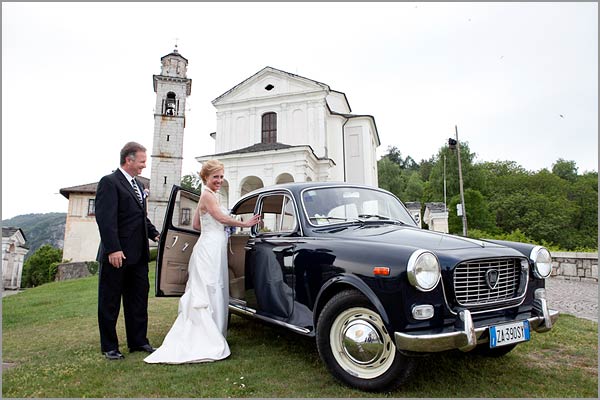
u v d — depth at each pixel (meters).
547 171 57.12
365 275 2.46
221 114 27.39
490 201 48.59
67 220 32.69
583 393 2.51
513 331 2.49
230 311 4.28
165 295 3.81
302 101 25.83
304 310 2.93
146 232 3.72
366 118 27.92
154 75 28.09
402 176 69.06
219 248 3.66
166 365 3.10
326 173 23.94
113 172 3.64
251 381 2.72
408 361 2.32
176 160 27.47
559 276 10.73
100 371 2.98
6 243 25.92
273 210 4.04
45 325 5.20
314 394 2.48
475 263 2.53
